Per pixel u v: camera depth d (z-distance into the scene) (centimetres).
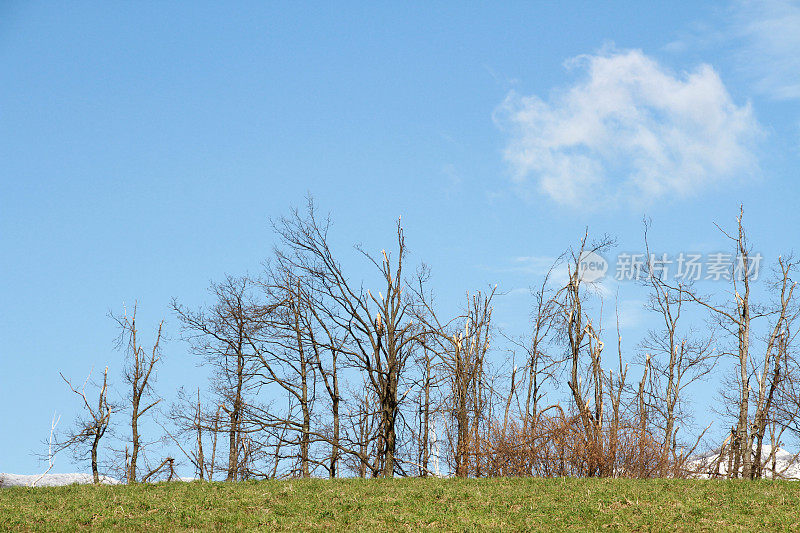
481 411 3281
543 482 2262
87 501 2062
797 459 3319
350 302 3338
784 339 3312
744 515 1814
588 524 1783
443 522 1820
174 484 2339
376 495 2122
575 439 2933
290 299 3350
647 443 2925
